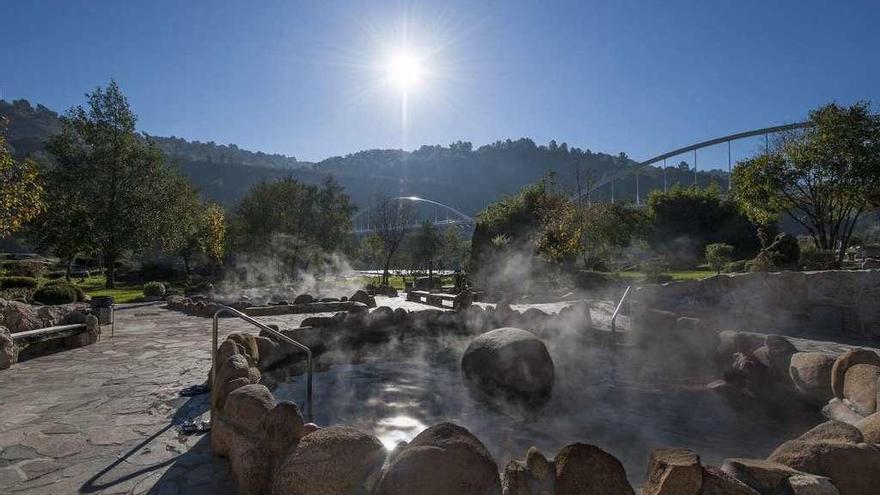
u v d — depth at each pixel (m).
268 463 3.04
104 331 9.80
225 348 5.16
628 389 5.99
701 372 6.77
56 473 3.42
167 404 4.99
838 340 8.77
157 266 34.22
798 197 22.02
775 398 5.54
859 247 26.38
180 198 32.75
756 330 9.84
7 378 6.03
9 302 8.14
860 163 19.41
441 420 4.93
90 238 28.42
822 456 2.62
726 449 4.23
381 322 9.55
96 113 30.31
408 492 2.29
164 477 3.37
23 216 15.04
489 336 6.32
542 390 5.89
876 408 4.14
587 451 2.54
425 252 45.59
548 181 26.17
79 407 4.89
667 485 2.36
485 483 2.41
